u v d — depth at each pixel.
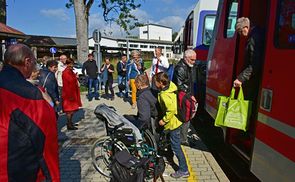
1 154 2.12
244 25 4.18
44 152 2.26
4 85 2.23
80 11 18.39
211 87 5.97
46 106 2.30
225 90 5.04
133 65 10.38
